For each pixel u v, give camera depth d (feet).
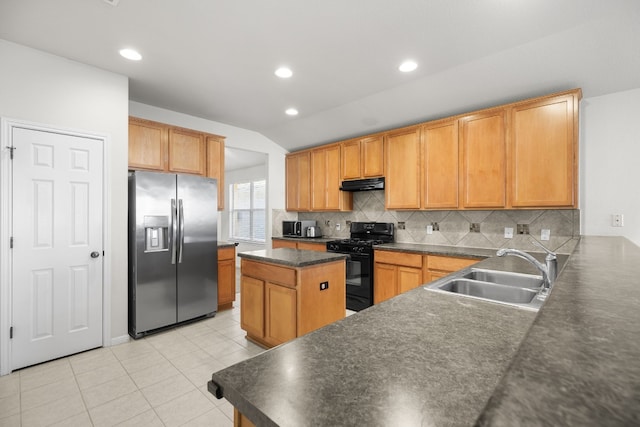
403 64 8.63
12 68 7.38
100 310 8.63
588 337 1.29
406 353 2.53
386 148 12.57
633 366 1.01
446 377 2.13
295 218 17.52
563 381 0.91
